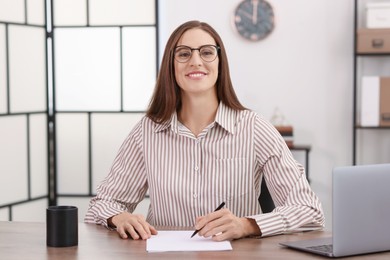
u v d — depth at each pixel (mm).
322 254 1680
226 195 2117
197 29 2094
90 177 4496
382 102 4020
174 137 2164
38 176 4387
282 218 1955
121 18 4387
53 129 4488
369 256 1687
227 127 2123
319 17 4312
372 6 4039
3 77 4031
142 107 4406
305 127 4363
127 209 2279
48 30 4453
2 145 4055
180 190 2129
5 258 1684
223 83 2146
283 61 4348
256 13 4336
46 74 4418
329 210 4387
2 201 4078
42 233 1987
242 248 1771
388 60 4285
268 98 4375
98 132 4473
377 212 1694
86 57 4438
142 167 2240
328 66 4324
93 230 2033
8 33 4059
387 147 4332
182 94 2162
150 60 4371
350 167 1665
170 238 1878
